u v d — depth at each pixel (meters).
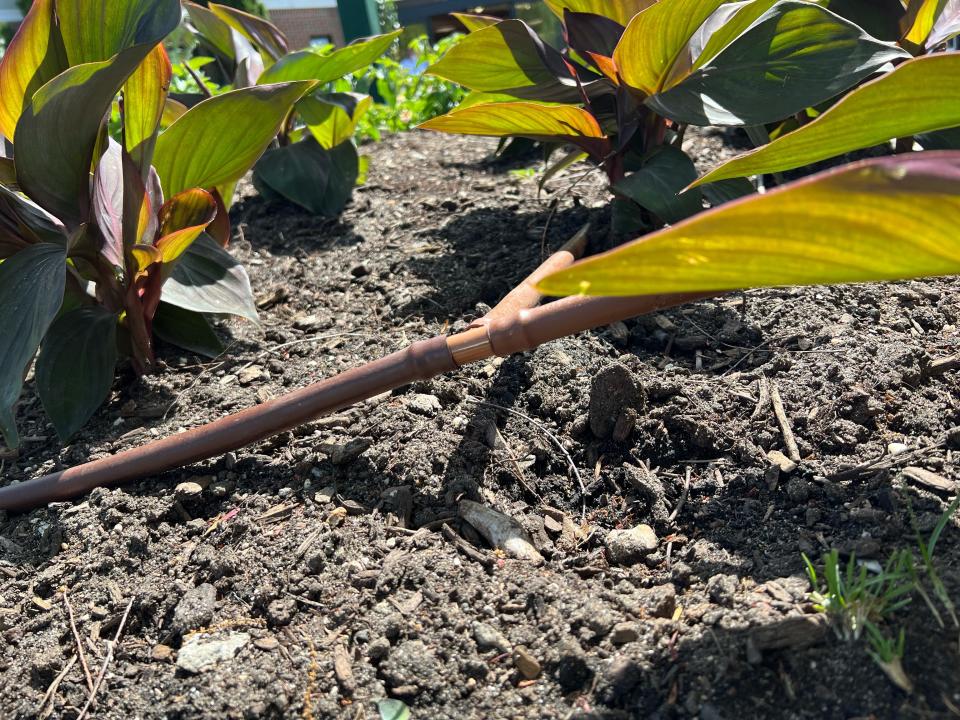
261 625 1.40
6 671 1.38
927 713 1.05
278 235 3.05
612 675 1.23
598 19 2.35
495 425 1.83
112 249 1.97
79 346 1.99
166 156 2.08
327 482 1.71
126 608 1.46
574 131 2.32
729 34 2.10
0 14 10.42
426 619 1.38
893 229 0.80
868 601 1.17
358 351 2.21
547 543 1.56
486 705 1.25
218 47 3.59
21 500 1.71
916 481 1.46
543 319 1.54
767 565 1.37
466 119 2.24
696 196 2.15
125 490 1.74
